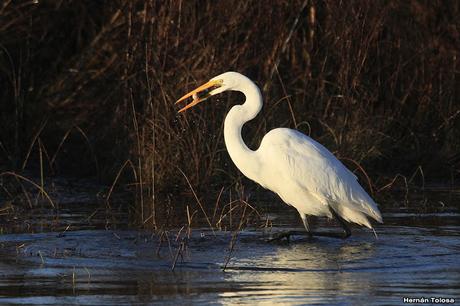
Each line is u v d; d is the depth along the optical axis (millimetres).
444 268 9383
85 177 16484
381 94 18281
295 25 17250
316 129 16953
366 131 16844
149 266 9492
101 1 19375
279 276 8992
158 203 14133
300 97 17391
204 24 16328
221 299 7996
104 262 9672
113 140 16719
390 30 18516
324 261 9797
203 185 15344
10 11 17641
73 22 19375
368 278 8898
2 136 17141
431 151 17812
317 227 12336
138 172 15469
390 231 11766
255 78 17172
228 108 16109
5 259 9820
